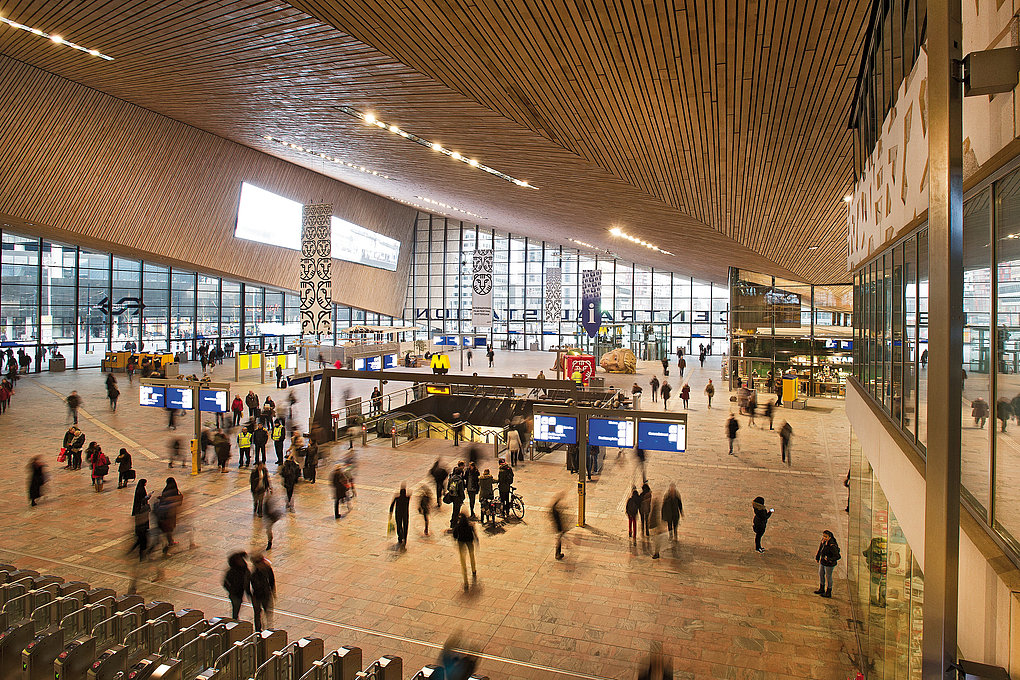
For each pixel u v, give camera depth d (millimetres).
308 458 16469
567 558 11625
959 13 2367
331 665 6008
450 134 12148
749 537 12656
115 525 12961
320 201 42000
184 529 12812
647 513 12625
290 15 7949
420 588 10367
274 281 40156
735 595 10156
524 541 12469
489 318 34250
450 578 10727
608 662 8250
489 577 10797
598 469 17594
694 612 9594
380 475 17203
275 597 9977
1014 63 2242
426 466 18234
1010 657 2557
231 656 6082
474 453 15125
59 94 22594
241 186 34344
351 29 7625
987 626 2883
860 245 9742
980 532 3340
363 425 21141
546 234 41469
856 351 11023
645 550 11992
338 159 22312
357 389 33812
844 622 9305
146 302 41094
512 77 8055
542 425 14648
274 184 37031
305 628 9062
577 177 13641
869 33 6227
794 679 7875
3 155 22391
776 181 12109
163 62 12523
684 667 8141
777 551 11969
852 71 7191
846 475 17344
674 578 10773
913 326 5754
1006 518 3049
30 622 6434
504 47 7156
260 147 27266
